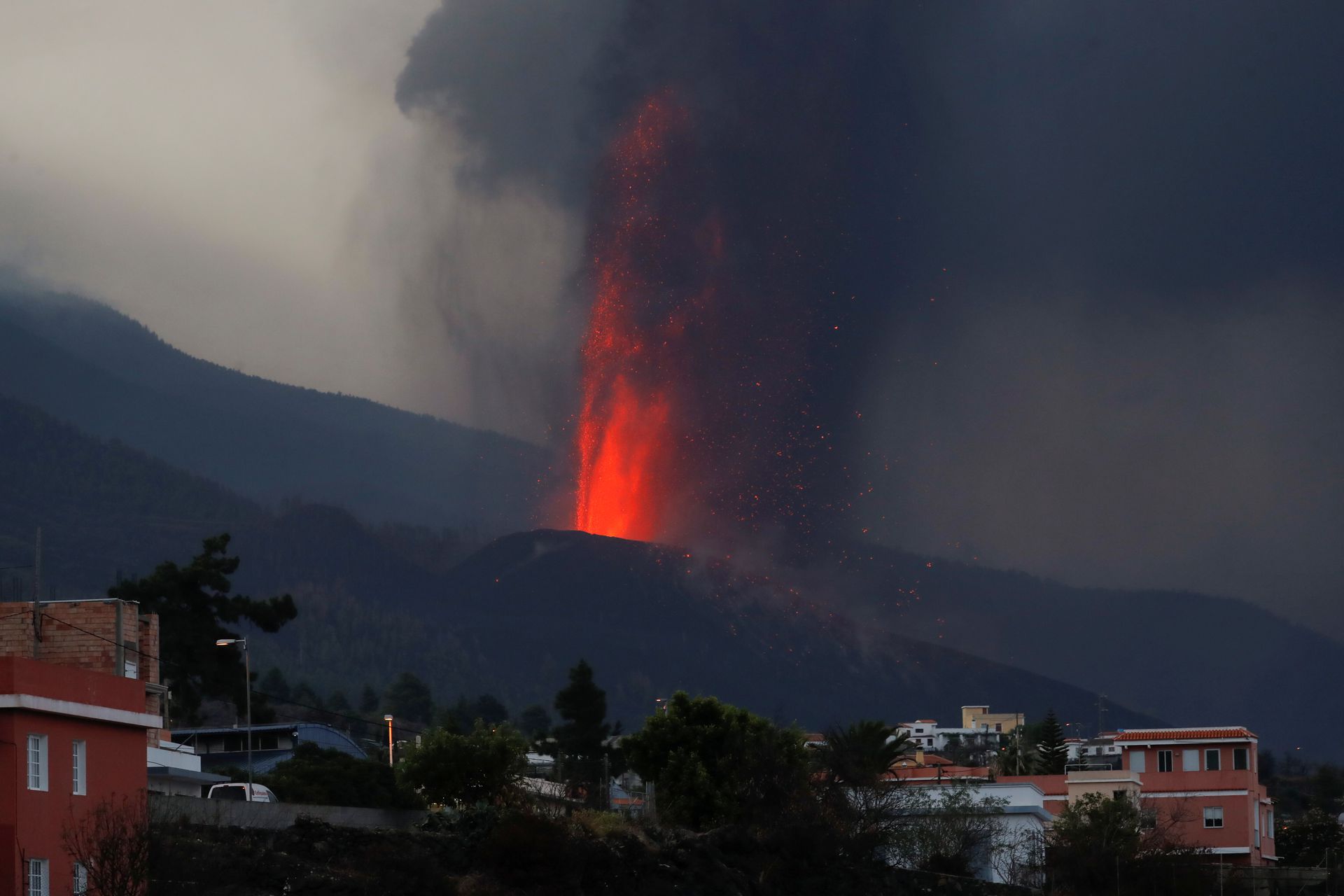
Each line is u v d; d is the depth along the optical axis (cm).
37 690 16525
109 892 15900
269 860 18650
